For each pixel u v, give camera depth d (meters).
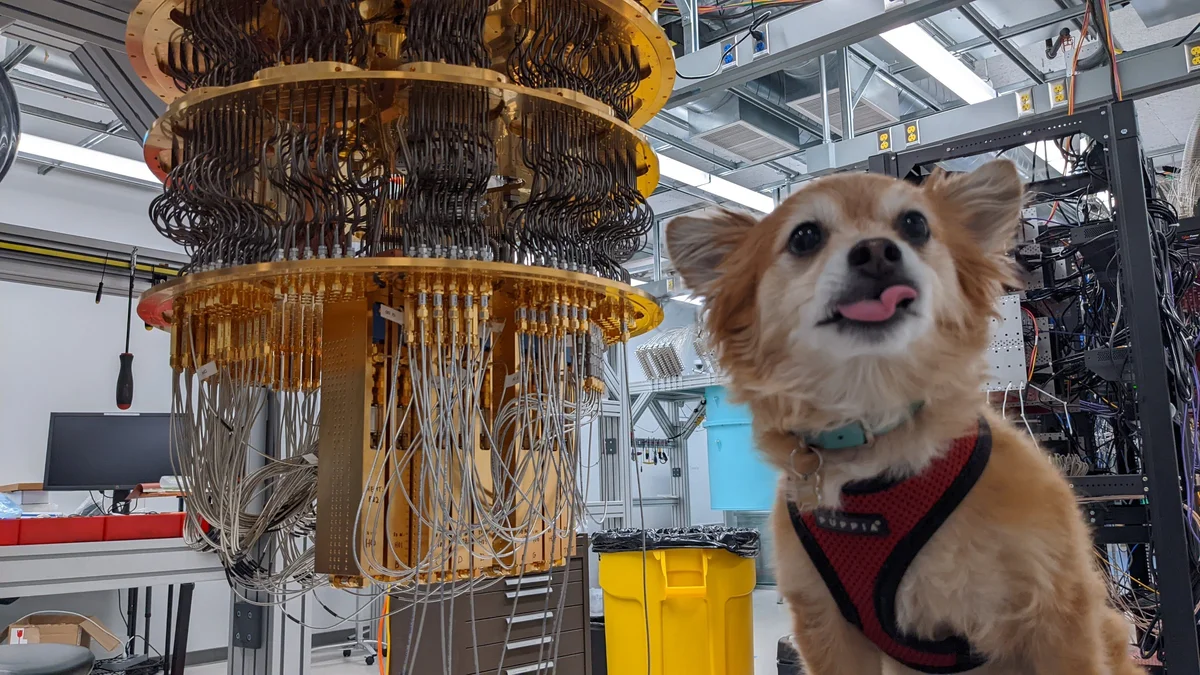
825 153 4.66
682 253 1.32
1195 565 2.27
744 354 1.23
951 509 1.05
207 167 1.05
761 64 3.44
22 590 1.87
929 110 5.73
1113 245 2.49
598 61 1.22
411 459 1.06
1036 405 2.65
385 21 1.15
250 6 1.08
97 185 5.43
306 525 1.31
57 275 2.92
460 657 2.23
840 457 1.11
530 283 1.07
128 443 4.14
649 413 7.95
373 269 0.95
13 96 1.80
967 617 1.08
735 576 3.08
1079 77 3.88
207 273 0.99
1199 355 2.78
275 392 1.35
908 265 1.06
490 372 1.11
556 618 1.18
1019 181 1.24
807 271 1.12
